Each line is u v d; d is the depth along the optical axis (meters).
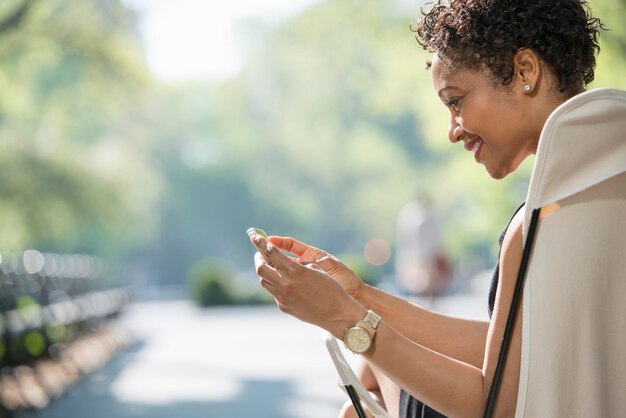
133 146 66.50
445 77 2.17
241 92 80.69
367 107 76.19
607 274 1.93
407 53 23.39
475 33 2.10
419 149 77.56
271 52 79.31
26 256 12.35
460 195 64.88
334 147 78.94
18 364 8.98
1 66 31.09
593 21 2.18
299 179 80.38
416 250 19.16
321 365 13.60
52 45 28.88
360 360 2.65
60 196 38.38
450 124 2.25
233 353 15.64
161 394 10.45
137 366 13.64
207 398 10.09
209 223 80.88
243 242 81.56
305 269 2.09
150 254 79.81
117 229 65.50
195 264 80.94
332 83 75.31
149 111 74.81
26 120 38.53
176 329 22.22
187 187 79.50
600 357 1.93
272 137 80.12
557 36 2.09
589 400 1.93
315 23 25.78
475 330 2.63
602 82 13.12
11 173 37.28
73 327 13.77
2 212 37.38
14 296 9.54
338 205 80.38
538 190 1.92
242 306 33.69
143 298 63.31
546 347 1.93
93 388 11.02
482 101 2.13
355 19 24.08
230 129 81.50
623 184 1.92
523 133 2.13
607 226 1.92
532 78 2.10
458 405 2.06
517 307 1.98
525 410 1.96
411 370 2.07
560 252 1.93
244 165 80.69
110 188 41.56
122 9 30.28
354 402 2.18
